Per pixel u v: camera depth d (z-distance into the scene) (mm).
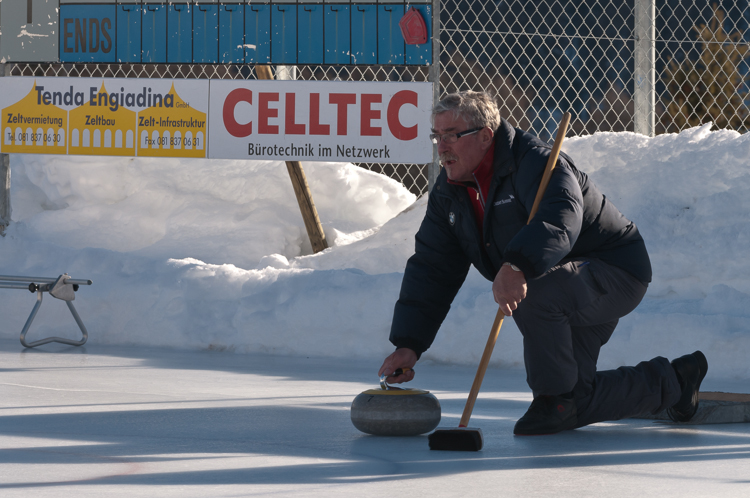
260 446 4941
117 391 7246
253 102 12180
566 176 5133
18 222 14062
